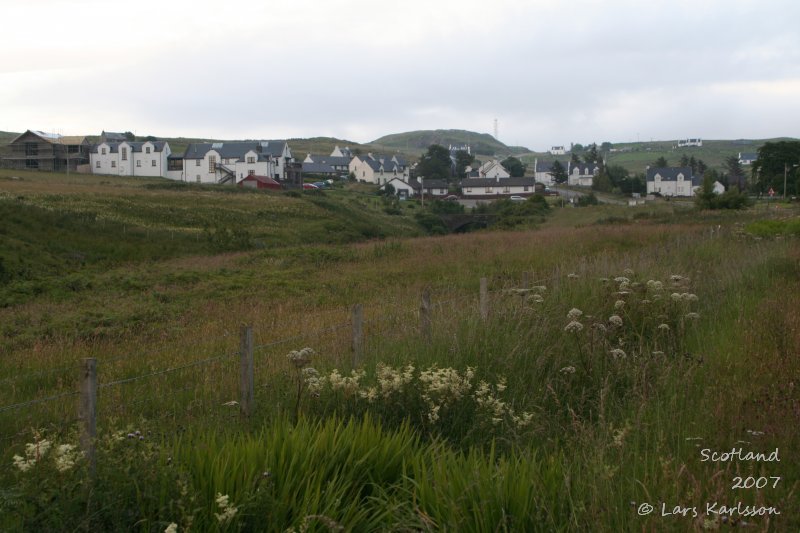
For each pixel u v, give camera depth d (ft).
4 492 14.32
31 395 31.91
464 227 281.54
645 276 42.06
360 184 460.14
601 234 110.63
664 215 198.70
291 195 255.09
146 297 67.41
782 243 69.31
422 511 15.29
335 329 39.60
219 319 53.88
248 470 16.29
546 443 20.27
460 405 22.09
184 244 130.11
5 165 368.48
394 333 32.12
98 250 112.98
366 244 117.91
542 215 256.32
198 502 14.96
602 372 26.08
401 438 19.06
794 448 17.69
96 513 14.08
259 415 23.11
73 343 46.50
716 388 22.39
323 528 14.99
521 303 33.24
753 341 28.14
